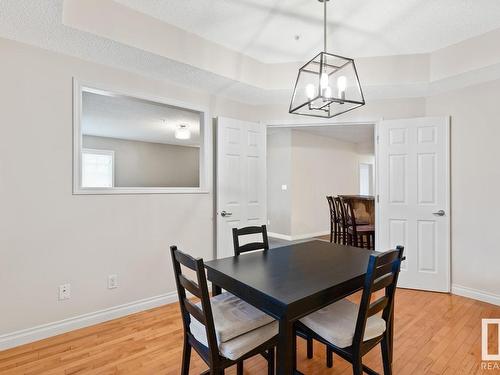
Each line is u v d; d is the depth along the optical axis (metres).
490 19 2.42
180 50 2.57
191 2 2.23
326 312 1.65
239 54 3.03
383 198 3.46
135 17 2.31
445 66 2.89
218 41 2.81
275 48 2.96
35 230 2.24
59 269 2.34
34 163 2.24
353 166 7.82
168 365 1.91
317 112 3.67
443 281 3.20
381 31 2.63
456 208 3.15
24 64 2.20
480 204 2.97
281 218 6.46
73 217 2.41
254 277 1.60
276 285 1.47
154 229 2.88
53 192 2.32
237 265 1.84
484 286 2.95
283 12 2.37
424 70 3.00
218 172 3.29
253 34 2.70
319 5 2.28
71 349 2.10
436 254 3.23
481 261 2.97
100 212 2.55
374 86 3.11
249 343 1.42
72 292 2.40
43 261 2.27
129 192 2.72
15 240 2.16
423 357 1.98
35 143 2.24
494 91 2.89
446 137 3.18
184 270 3.09
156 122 5.30
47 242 2.29
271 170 6.67
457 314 2.65
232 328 1.45
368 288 1.37
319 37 2.75
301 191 6.46
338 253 2.14
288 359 1.28
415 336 2.26
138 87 2.79
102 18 2.15
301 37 2.75
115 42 2.23
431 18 2.43
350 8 2.31
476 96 3.01
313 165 6.73
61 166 2.36
